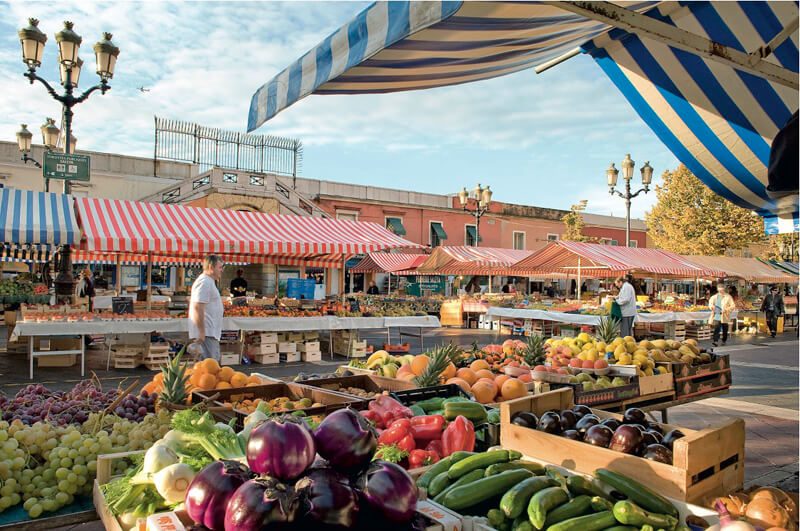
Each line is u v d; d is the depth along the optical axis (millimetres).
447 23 2252
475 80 3801
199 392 4262
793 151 2682
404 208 30391
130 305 10320
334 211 27969
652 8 3520
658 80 4383
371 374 5207
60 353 9188
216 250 10867
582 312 15711
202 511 1858
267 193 22078
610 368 5297
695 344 6309
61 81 11266
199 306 6406
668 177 32531
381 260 25953
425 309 21406
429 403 3992
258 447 1831
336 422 2010
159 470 2279
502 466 2666
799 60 3598
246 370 10453
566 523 2260
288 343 11648
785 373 10906
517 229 35312
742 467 2852
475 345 6414
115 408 3799
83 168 10703
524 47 3246
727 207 30625
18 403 3891
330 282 26750
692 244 30922
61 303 11398
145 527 2016
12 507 2791
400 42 2381
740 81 4051
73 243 9883
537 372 4988
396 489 1920
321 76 2201
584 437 2943
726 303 16562
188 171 23391
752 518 2465
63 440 3027
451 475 2639
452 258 21500
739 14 3479
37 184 20297
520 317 17359
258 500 1691
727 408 7645
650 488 2543
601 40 4055
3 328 16094
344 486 1838
